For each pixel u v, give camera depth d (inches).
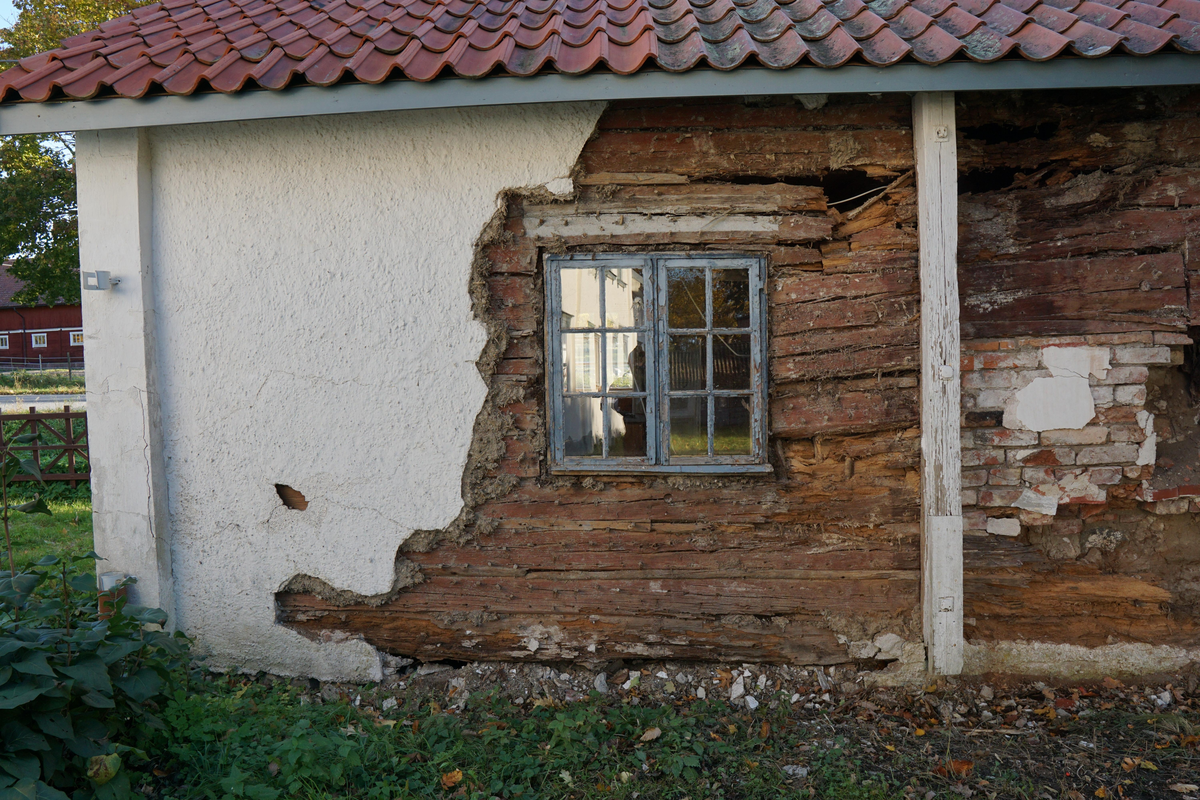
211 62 133.3
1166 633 145.3
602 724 132.5
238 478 147.9
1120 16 125.7
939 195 133.9
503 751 125.1
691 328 144.4
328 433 146.6
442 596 150.3
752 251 143.4
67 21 604.1
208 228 145.0
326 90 126.9
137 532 145.9
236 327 145.9
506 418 146.5
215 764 116.0
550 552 148.4
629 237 143.3
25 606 112.4
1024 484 141.4
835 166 141.8
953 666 138.8
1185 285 138.7
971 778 117.1
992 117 141.5
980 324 142.0
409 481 147.1
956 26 130.9
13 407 593.6
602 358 146.1
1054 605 145.8
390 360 145.4
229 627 150.4
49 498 318.0
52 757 97.3
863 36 129.3
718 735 131.7
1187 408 149.2
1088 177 141.3
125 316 143.8
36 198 607.8
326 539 148.4
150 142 144.5
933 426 135.9
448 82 126.0
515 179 142.6
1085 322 140.5
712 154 142.4
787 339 143.6
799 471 147.3
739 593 147.6
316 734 117.2
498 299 145.7
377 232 143.9
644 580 148.6
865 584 146.3
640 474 146.3
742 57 121.0
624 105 141.9
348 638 151.2
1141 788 113.7
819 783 116.9
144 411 144.2
